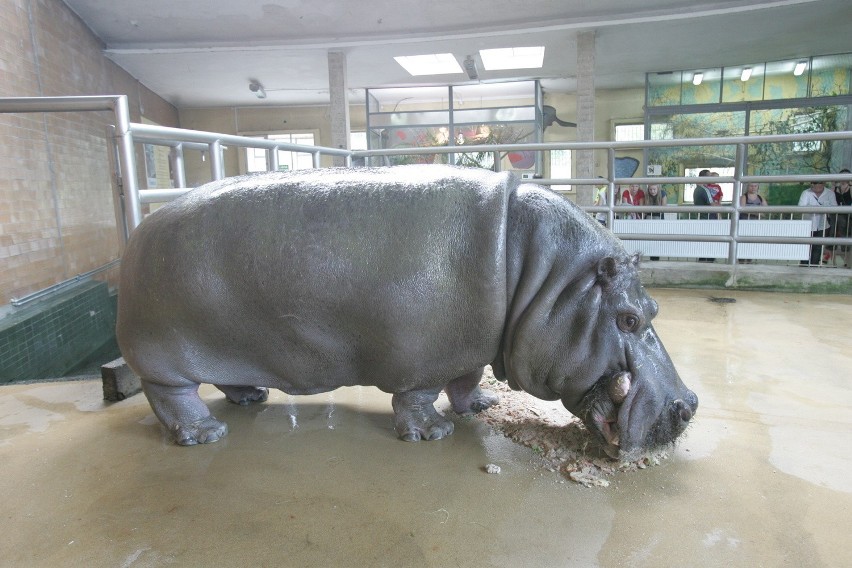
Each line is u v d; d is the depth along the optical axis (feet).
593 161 44.83
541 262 9.41
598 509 8.39
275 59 50.39
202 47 47.03
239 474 9.57
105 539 7.91
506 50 49.44
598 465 9.55
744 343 16.44
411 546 7.60
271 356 10.23
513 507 8.47
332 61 47.78
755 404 12.11
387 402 12.71
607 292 9.27
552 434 10.65
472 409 11.82
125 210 13.93
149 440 10.98
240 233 9.71
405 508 8.48
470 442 10.61
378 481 9.25
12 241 22.91
